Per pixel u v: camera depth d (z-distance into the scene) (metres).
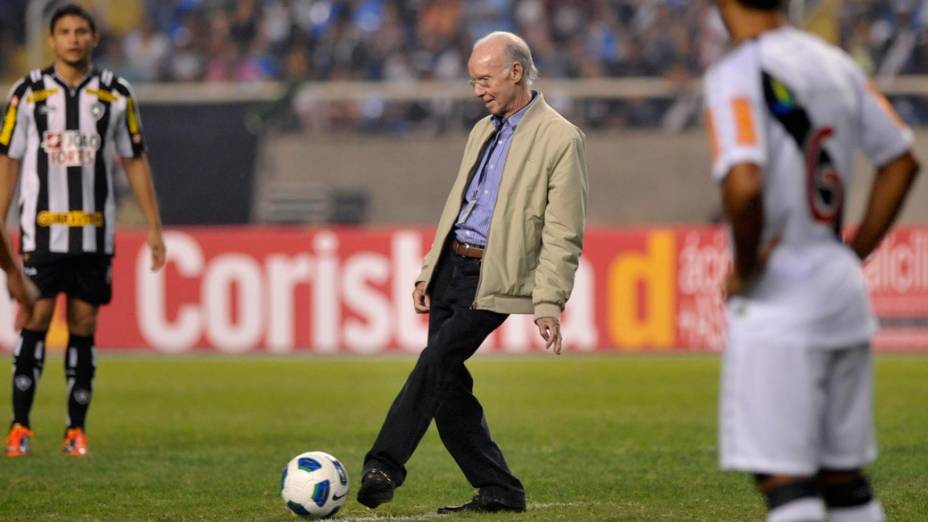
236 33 84.88
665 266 56.34
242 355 56.62
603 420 35.62
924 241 55.41
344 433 33.09
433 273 19.64
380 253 56.66
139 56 84.25
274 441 31.47
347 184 73.75
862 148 12.97
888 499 22.36
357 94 74.69
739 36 12.83
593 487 23.97
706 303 56.28
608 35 81.25
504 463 20.50
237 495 23.20
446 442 20.45
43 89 27.73
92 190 27.97
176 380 47.19
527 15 83.12
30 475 25.53
